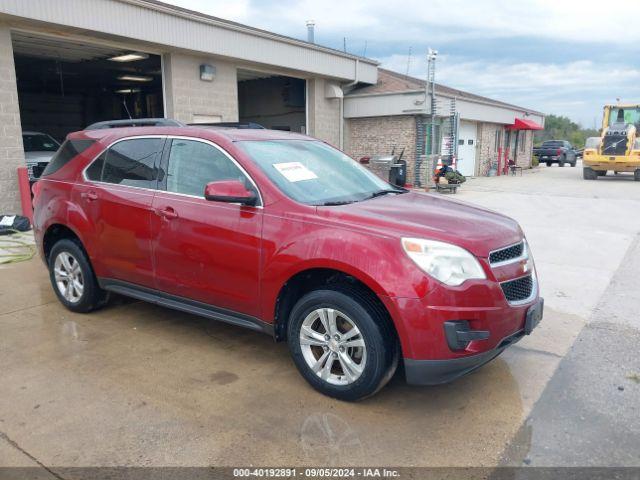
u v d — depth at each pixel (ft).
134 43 38.83
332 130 61.11
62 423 10.60
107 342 14.70
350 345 11.19
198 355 13.93
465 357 10.48
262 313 12.44
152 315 16.90
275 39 48.08
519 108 88.99
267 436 10.25
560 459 9.64
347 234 11.08
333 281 11.87
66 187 16.46
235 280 12.69
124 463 9.39
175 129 14.65
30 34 35.60
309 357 11.91
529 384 12.51
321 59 54.24
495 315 10.69
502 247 11.37
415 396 11.90
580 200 47.83
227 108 47.42
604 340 15.16
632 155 70.23
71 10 33.17
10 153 32.81
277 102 65.31
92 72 59.11
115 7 35.58
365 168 16.40
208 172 13.53
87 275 16.20
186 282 13.69
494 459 9.63
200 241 13.12
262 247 12.08
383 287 10.44
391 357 10.95
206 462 9.44
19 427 10.45
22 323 16.08
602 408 11.44
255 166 12.87
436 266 10.36
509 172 89.40
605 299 18.89
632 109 75.10
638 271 22.66
